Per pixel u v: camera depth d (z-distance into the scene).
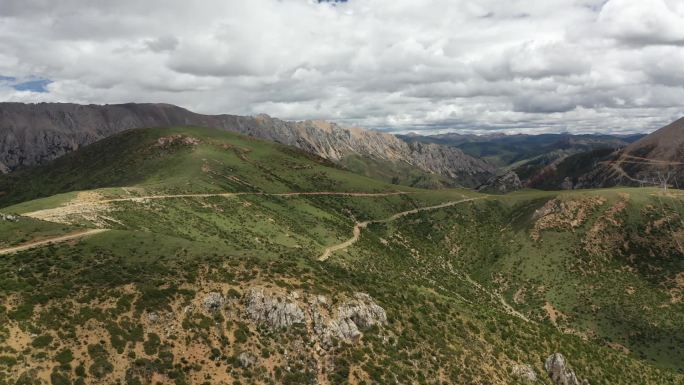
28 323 60.44
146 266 79.06
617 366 103.56
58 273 73.06
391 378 70.25
